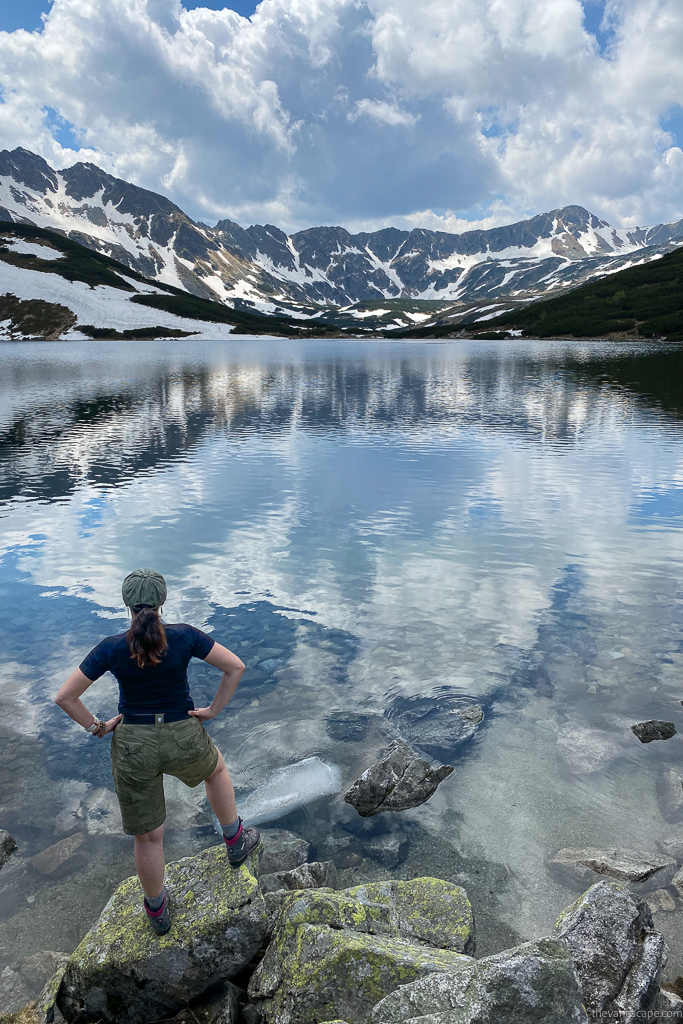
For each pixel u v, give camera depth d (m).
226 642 7.07
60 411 28.62
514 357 77.62
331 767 5.17
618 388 39.78
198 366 61.72
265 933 3.53
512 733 5.54
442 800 4.81
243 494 13.88
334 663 6.66
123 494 13.88
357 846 4.45
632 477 15.55
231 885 3.70
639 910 3.55
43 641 7.14
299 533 11.06
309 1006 3.07
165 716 3.34
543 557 9.84
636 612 7.88
